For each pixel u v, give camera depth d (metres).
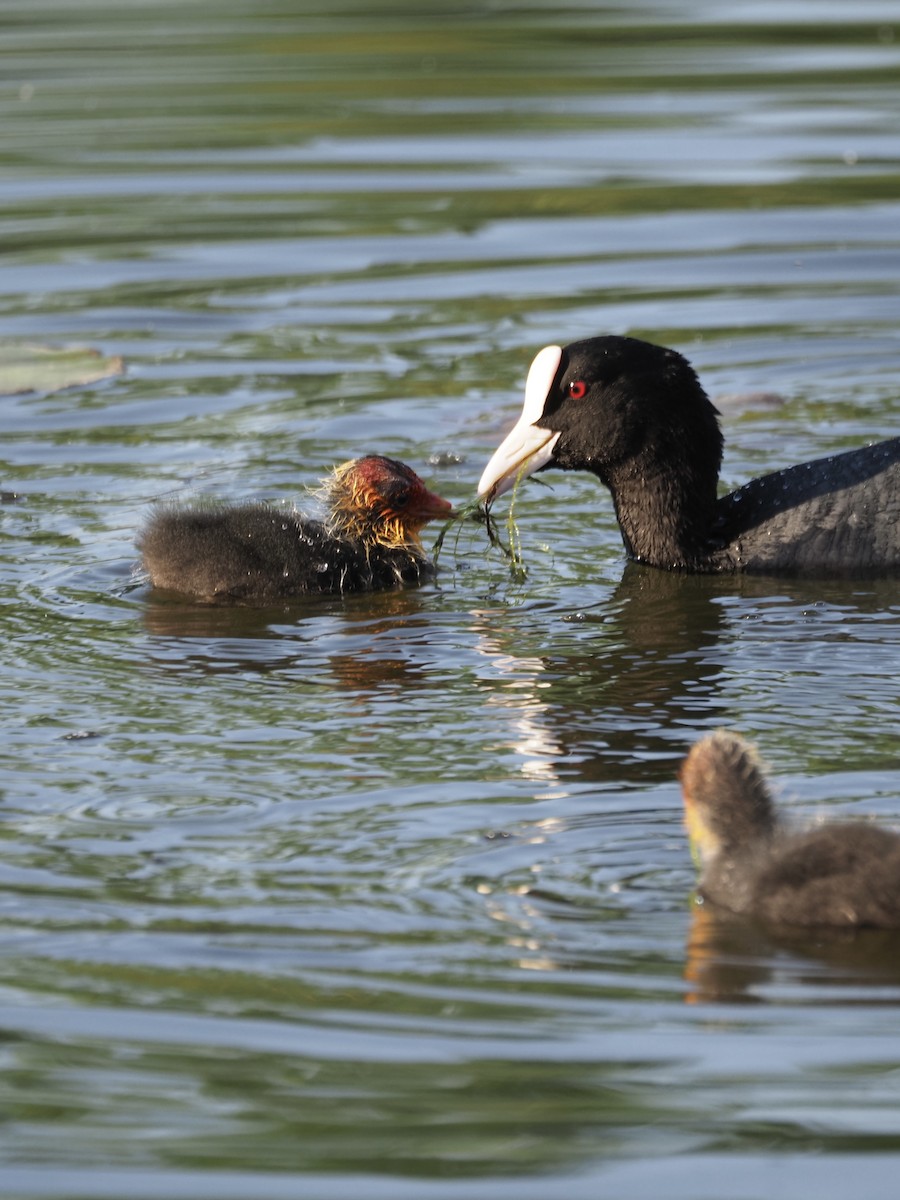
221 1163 6.16
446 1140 6.27
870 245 20.94
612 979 7.16
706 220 21.98
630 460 13.42
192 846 8.42
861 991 7.04
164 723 10.09
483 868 8.10
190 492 14.63
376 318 19.12
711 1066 6.56
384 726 9.98
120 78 28.69
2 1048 6.79
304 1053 6.73
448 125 25.94
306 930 7.59
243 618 12.20
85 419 16.52
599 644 11.45
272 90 27.97
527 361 17.81
